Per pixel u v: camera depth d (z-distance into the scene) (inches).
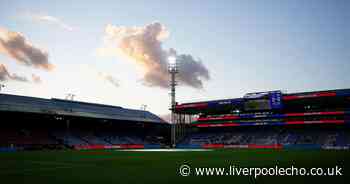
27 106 3272.6
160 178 702.5
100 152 2289.6
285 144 3319.4
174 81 3858.3
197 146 3784.5
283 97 3528.5
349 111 3203.7
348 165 1000.2
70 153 2112.5
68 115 3341.5
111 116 3924.7
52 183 631.8
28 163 1188.5
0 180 679.1
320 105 3693.4
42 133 3299.7
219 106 3964.1
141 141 4232.3
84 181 659.4
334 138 3171.8
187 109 4242.1
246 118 3885.3
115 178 707.4
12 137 2955.2
